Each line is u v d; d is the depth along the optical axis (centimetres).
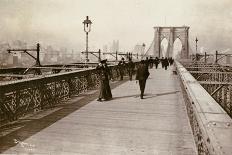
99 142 498
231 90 959
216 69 1991
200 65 2395
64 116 681
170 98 970
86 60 1986
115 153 449
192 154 445
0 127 573
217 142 241
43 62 5566
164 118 676
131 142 500
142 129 580
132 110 764
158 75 2056
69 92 941
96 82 1267
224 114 344
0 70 1270
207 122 305
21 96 646
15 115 622
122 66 1634
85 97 971
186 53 9169
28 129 566
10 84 588
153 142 501
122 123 625
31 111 716
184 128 589
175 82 1523
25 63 5056
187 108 691
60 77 848
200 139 361
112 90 1170
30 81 673
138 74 952
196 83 657
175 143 495
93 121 638
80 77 1066
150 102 890
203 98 455
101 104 845
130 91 1141
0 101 566
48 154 441
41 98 739
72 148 467
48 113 709
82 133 547
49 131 556
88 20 1895
